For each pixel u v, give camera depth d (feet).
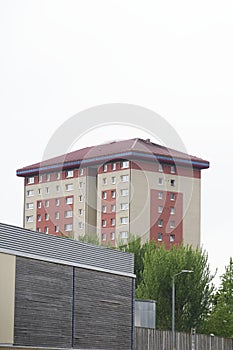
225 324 274.36
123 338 149.69
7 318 113.50
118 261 149.28
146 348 193.36
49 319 124.77
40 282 122.72
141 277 294.05
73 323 132.46
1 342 111.86
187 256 272.31
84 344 135.64
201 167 416.87
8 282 114.21
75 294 133.59
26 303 118.52
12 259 115.44
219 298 292.20
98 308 141.08
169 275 269.85
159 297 269.23
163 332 202.69
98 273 141.69
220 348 230.68
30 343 119.03
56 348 126.62
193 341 214.07
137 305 196.54
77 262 135.23
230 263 297.94
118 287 148.46
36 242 123.24
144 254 289.53
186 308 269.23
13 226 117.60
